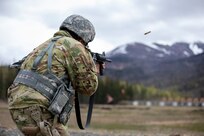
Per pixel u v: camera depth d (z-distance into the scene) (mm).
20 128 5027
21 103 4965
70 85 5223
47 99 4988
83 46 5289
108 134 13922
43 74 5066
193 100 169000
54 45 5207
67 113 5164
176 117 58344
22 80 5078
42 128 4898
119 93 134000
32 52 5285
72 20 5406
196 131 26062
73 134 12891
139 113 71875
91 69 5262
